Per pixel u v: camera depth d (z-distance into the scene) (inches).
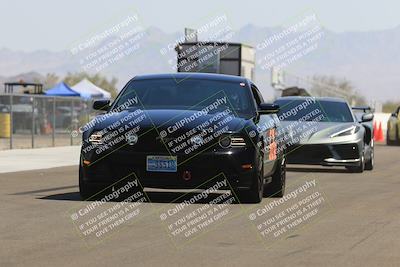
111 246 719.7
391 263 657.6
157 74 1125.1
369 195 1191.6
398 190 1279.5
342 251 711.1
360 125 1674.5
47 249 699.4
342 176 1556.3
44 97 2723.9
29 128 2694.4
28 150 2395.4
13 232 787.4
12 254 673.6
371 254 697.6
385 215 957.8
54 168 1706.4
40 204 995.3
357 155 1621.6
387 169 1797.5
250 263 651.5
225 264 645.9
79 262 644.7
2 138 2723.9
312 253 700.0
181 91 1078.4
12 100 2434.8
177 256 676.7
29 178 1422.2
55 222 850.1
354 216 945.5
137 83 1099.9
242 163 989.8
